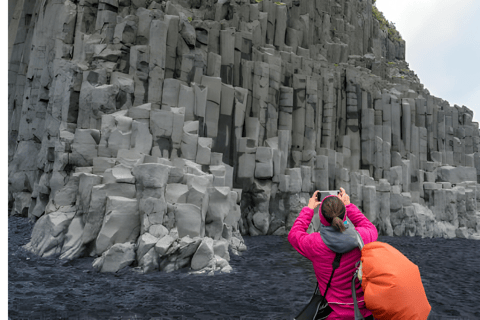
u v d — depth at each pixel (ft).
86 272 18.38
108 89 26.53
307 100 40.96
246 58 38.11
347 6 59.36
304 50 46.85
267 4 43.32
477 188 48.34
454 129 54.44
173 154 26.94
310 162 39.52
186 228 21.24
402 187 44.57
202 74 32.63
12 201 32.60
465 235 42.57
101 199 21.16
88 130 24.45
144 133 25.26
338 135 45.32
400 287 5.62
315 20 52.24
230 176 32.78
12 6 38.50
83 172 22.93
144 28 30.17
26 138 32.65
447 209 44.27
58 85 27.84
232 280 18.33
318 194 8.21
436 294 17.90
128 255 19.39
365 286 5.97
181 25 31.91
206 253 20.06
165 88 29.37
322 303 6.82
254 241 30.96
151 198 20.52
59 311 13.05
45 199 27.55
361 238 6.76
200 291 16.24
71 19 29.99
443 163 51.39
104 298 14.75
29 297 14.43
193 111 30.53
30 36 37.47
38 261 19.77
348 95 45.75
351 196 41.47
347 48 54.90
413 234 41.55
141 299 14.79
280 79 40.81
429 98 50.34
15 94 36.78
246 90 36.06
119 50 29.04
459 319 14.30
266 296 15.83
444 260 26.76
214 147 32.53
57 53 29.32
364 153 45.03
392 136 46.24
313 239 6.92
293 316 13.30
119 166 22.38
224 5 39.96
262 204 34.63
